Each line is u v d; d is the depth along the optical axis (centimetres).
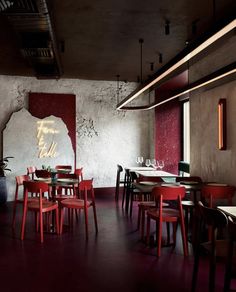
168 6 390
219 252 267
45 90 809
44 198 540
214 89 505
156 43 532
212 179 513
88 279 326
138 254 400
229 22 232
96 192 848
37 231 498
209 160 524
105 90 856
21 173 769
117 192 773
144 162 884
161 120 837
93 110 847
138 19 431
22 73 756
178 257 390
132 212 643
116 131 866
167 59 629
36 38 447
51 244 437
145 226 536
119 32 482
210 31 260
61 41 521
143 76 793
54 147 800
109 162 860
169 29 468
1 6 307
